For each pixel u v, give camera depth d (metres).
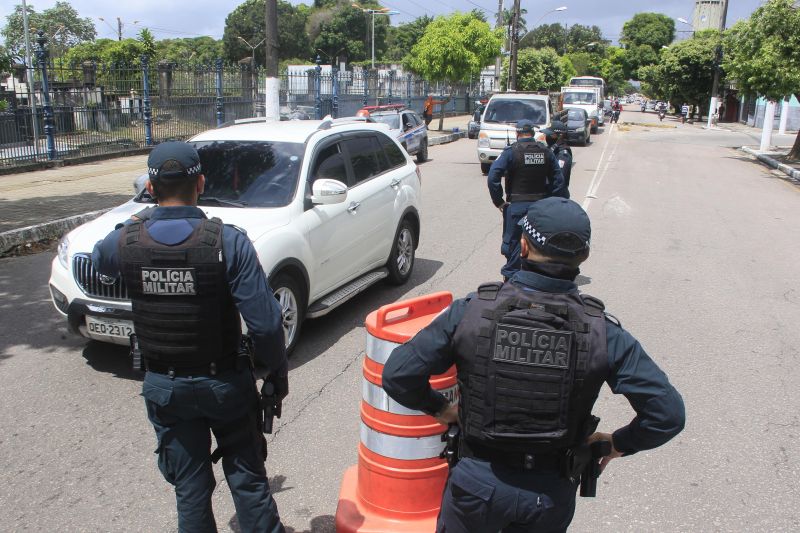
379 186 7.07
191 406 2.61
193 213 2.60
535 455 2.06
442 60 31.80
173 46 91.62
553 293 2.11
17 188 13.03
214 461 2.75
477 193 14.83
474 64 32.31
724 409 4.84
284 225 5.44
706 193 15.98
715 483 3.92
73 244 5.12
